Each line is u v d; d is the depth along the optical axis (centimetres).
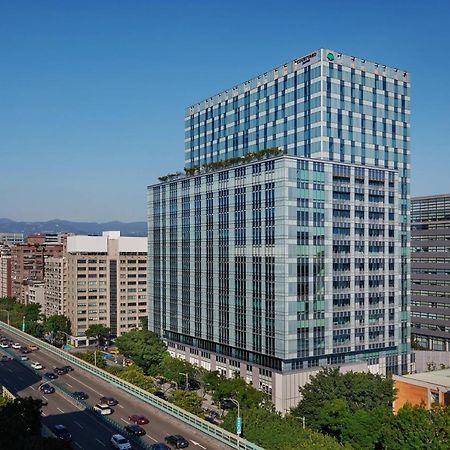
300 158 12156
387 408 9275
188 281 15512
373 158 14375
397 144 14888
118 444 8706
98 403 11500
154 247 17375
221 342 13988
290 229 11956
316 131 13600
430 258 17512
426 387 10062
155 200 17312
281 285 11969
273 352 12175
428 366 14312
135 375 13375
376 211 13450
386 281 13612
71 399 11838
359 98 14200
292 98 14362
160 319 16975
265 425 8756
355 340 12975
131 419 10156
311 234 12275
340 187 12788
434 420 7844
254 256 12838
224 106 16862
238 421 8694
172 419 10188
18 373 14950
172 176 16612
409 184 15050
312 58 13800
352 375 10344
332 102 13712
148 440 9075
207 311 14600
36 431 8119
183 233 15775
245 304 13100
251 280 12912
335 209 12681
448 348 16888
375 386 9969
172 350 16350
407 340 14200
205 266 14712
